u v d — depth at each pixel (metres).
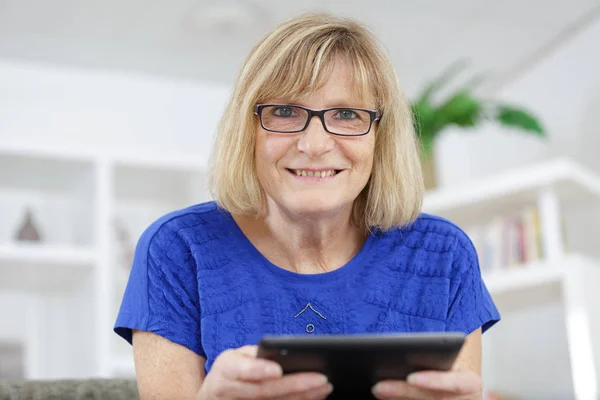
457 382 0.95
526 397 3.69
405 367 0.94
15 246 3.27
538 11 3.56
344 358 0.91
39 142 3.85
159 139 4.09
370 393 1.00
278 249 1.29
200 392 0.99
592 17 3.60
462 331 1.27
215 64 4.01
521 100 4.07
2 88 3.85
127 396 1.19
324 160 1.21
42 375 3.53
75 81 4.00
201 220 1.29
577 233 3.30
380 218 1.31
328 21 1.28
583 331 2.76
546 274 2.87
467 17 3.59
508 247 3.12
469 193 3.09
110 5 3.42
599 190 3.09
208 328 1.21
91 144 3.96
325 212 1.22
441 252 1.31
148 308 1.22
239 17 3.51
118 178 3.67
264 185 1.24
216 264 1.25
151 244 1.25
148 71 4.06
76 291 3.54
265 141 1.22
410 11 3.52
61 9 3.43
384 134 1.30
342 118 1.24
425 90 3.52
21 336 3.54
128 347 3.69
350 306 1.25
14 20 3.50
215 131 1.32
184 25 3.60
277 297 1.24
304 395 0.96
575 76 3.70
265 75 1.22
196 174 3.70
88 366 3.37
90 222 3.50
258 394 0.95
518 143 4.02
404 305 1.27
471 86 4.13
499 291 3.00
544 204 2.97
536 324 3.63
